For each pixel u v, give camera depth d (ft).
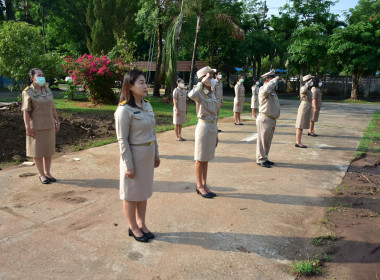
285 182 16.49
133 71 9.49
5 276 8.59
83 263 9.26
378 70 73.61
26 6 88.43
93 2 88.94
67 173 17.11
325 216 12.62
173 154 21.59
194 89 13.42
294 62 86.22
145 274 8.81
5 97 55.83
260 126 18.83
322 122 38.45
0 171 17.33
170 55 53.36
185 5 49.67
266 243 10.52
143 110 10.03
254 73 94.27
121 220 11.94
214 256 9.72
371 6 84.48
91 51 90.17
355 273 9.06
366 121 40.04
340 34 70.28
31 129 14.58
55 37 110.73
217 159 20.71
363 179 17.22
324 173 18.16
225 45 90.22
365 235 11.19
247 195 14.64
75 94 62.54
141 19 59.00
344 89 90.84
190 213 12.63
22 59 38.14
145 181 10.16
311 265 9.27
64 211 12.58
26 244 10.18
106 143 24.00
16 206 12.91
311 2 84.74
